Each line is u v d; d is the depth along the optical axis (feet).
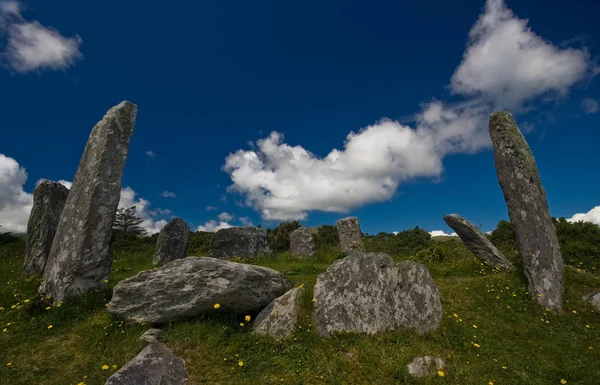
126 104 30.68
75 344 20.84
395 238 74.08
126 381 16.22
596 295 28.68
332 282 23.56
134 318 21.67
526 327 25.09
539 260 29.14
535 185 30.60
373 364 18.72
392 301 23.03
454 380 18.34
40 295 26.23
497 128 32.96
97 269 27.40
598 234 47.98
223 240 65.57
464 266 41.81
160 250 54.85
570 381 19.24
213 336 20.12
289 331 21.44
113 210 28.73
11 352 20.11
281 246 90.12
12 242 78.02
